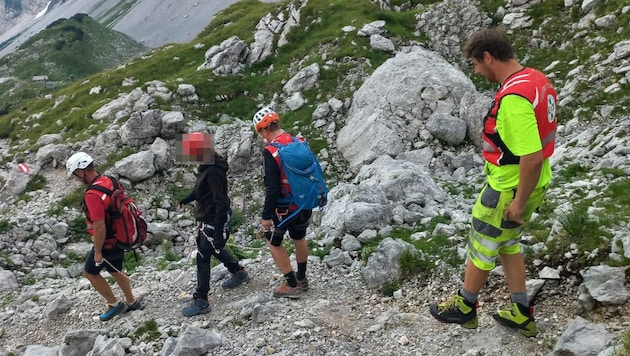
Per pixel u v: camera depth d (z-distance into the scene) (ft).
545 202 25.08
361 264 24.20
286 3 84.02
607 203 22.15
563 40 60.29
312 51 70.28
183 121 56.13
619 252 17.52
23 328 25.05
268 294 22.74
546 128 13.55
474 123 48.32
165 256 38.27
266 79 67.72
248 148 52.75
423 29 72.54
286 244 30.12
